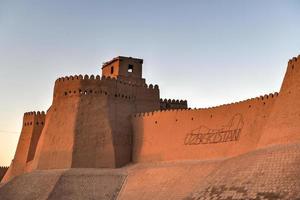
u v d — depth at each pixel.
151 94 72.00
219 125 56.59
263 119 51.25
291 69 45.62
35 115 78.44
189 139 59.44
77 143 65.38
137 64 76.62
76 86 68.50
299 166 38.78
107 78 69.06
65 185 60.12
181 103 78.81
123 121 68.12
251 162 43.03
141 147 65.38
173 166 57.97
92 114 67.06
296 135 42.31
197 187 47.00
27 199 59.62
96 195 58.53
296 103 43.56
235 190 40.91
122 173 62.28
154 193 54.31
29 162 75.38
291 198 36.34
